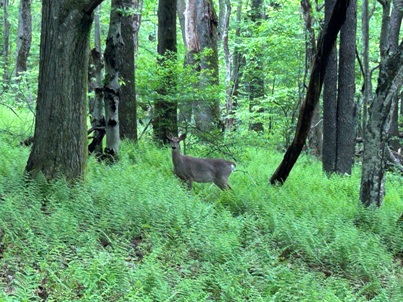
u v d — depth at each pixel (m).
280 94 26.67
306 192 15.80
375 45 31.98
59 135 12.56
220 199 13.93
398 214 14.18
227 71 30.41
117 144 16.31
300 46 26.75
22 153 15.53
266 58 27.58
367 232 12.71
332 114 21.16
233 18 38.84
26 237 9.02
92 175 13.92
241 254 10.06
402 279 9.94
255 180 17.25
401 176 22.86
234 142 22.50
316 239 11.19
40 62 12.73
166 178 15.28
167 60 20.52
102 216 10.68
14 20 40.88
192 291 7.98
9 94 24.70
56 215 9.86
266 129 31.00
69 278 7.85
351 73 20.89
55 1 12.41
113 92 16.05
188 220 11.38
